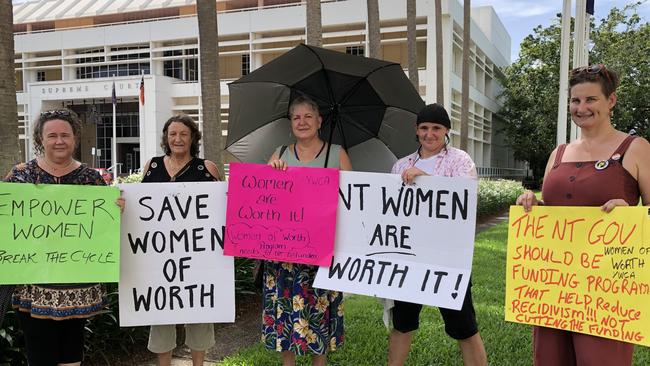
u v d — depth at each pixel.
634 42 34.28
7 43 4.84
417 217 3.35
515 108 39.28
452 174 3.37
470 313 3.39
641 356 4.32
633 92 33.53
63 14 44.50
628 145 2.62
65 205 3.16
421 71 30.22
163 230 3.58
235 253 3.54
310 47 3.71
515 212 2.92
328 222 3.43
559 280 2.79
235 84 4.05
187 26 37.84
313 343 3.38
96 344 4.50
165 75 40.50
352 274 3.40
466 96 20.45
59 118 3.09
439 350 4.47
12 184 3.10
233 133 4.28
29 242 3.10
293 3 35.53
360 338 4.80
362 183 3.43
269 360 4.31
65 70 42.28
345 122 4.23
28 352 3.09
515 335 4.85
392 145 4.34
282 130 4.30
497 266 8.16
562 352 2.85
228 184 3.54
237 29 36.00
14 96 4.91
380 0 31.33
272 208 3.49
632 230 2.59
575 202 2.74
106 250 3.18
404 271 3.35
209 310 3.61
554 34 37.00
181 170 3.75
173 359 4.57
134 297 3.54
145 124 37.25
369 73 3.85
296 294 3.41
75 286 3.09
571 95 2.73
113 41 40.19
